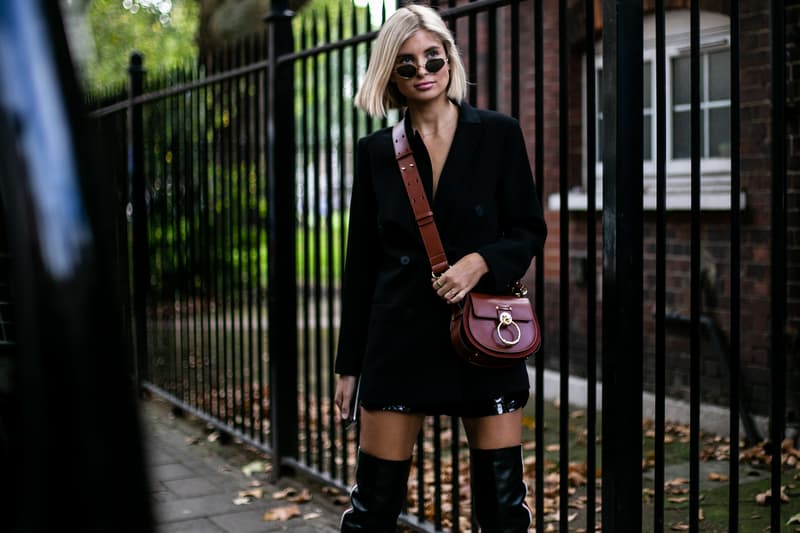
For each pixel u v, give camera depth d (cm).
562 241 294
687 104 564
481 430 248
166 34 1656
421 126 254
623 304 262
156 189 656
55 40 76
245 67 499
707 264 529
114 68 1560
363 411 258
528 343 236
